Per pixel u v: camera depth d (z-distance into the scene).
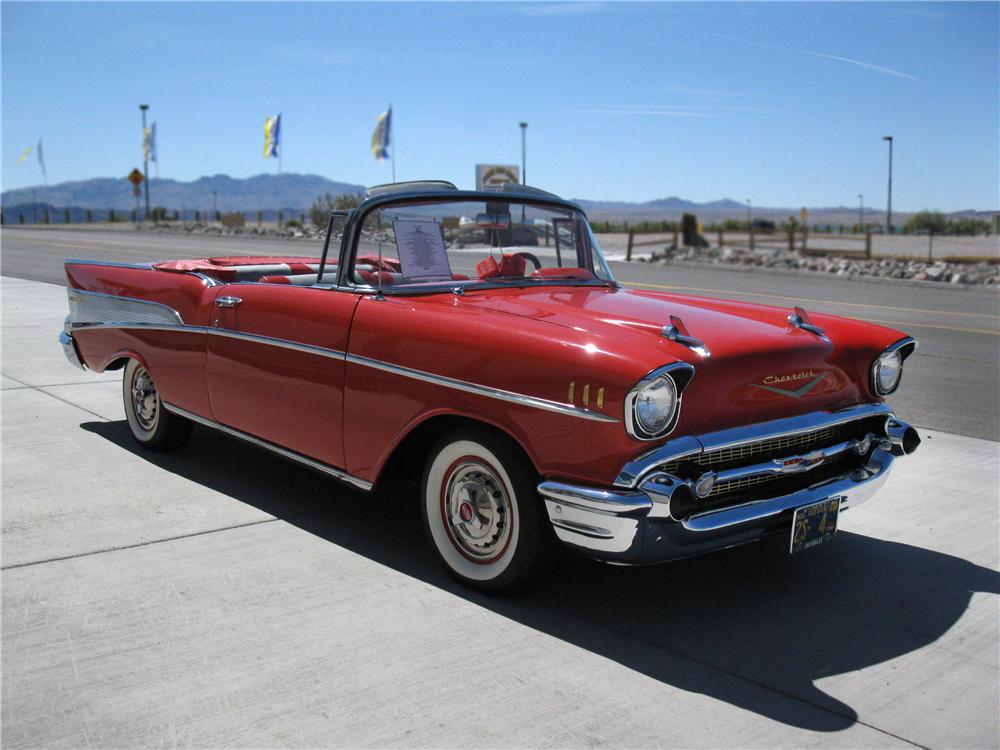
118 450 5.20
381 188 4.02
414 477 3.86
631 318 3.47
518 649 2.99
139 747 2.42
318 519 4.16
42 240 29.31
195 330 4.50
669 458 2.92
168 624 3.11
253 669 2.82
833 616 3.31
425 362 3.40
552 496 3.05
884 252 30.03
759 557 3.88
